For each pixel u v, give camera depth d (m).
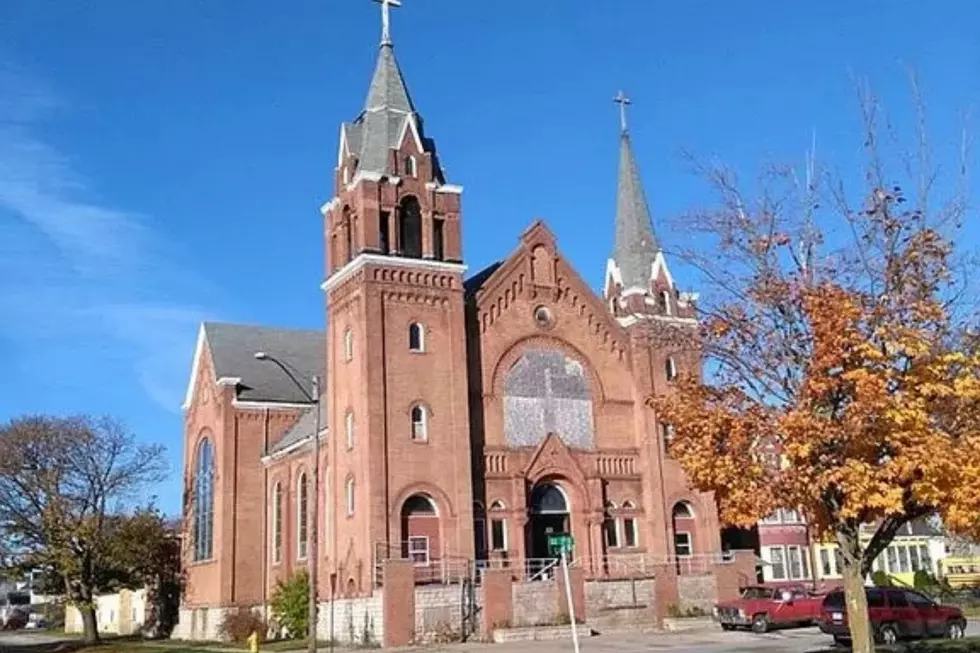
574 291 58.19
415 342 52.12
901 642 38.41
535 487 54.16
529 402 55.19
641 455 57.16
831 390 21.53
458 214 54.59
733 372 23.25
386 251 52.50
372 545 48.16
